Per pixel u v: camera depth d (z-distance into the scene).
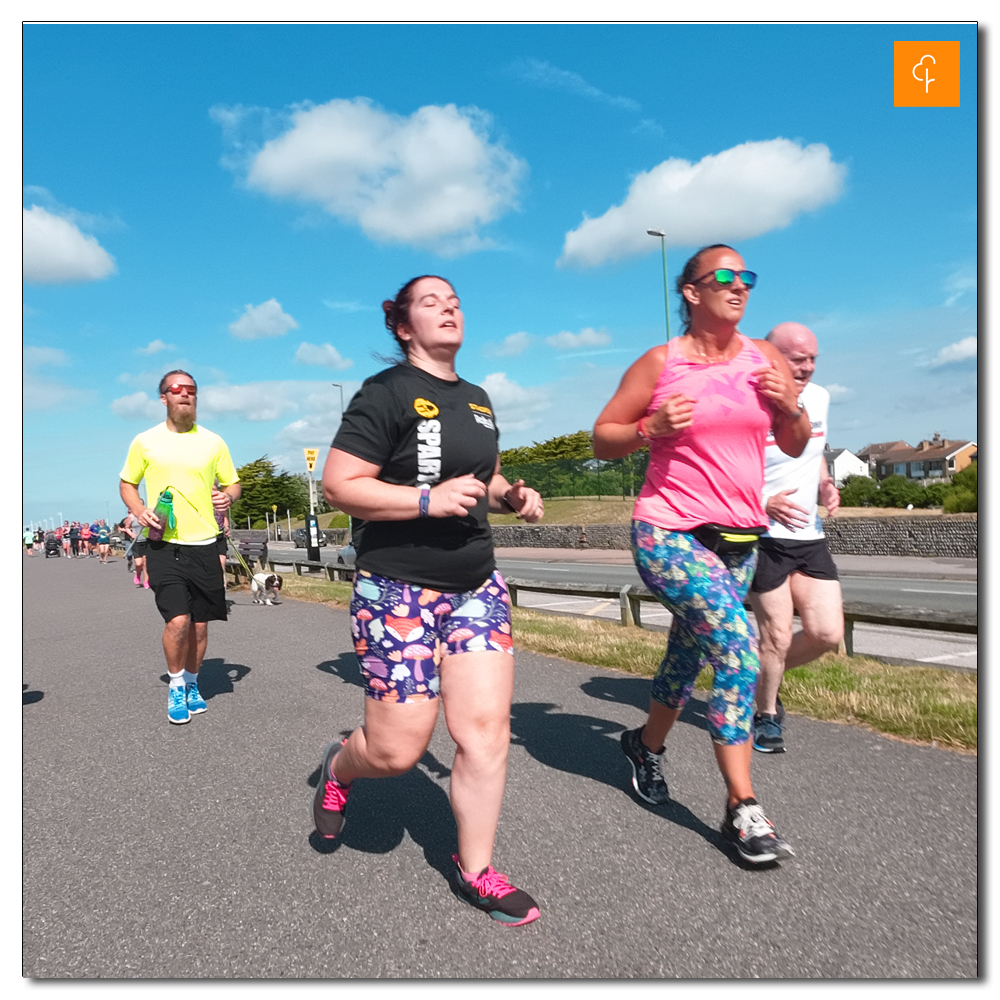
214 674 6.38
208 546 4.99
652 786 3.26
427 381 2.53
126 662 7.21
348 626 9.06
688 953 2.16
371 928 2.35
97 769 4.01
